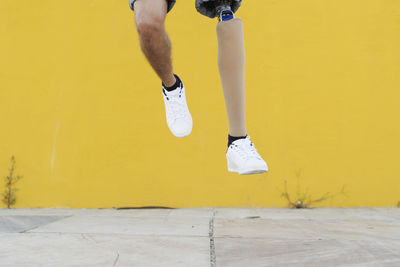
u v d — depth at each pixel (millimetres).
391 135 4504
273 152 4508
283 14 4602
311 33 4582
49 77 4707
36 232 2605
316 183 4473
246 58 4590
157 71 1397
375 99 4535
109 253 1956
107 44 4684
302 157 4500
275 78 4562
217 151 4523
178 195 4508
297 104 4539
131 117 4602
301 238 2398
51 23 4746
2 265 1720
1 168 4633
